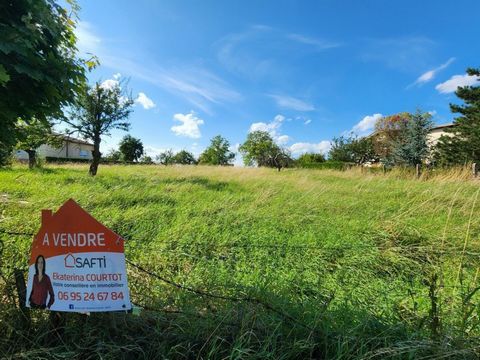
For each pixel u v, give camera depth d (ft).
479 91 74.95
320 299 10.09
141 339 7.91
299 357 7.86
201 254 14.94
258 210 22.16
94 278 7.23
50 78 7.90
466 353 7.36
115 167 68.49
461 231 17.46
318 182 37.22
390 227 18.61
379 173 48.96
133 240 15.15
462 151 77.66
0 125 9.07
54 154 146.30
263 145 112.16
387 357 7.34
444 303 10.47
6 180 31.42
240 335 7.81
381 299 10.83
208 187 34.37
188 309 8.98
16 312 8.13
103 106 51.72
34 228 15.49
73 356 7.18
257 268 13.15
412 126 95.09
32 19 7.89
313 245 15.88
